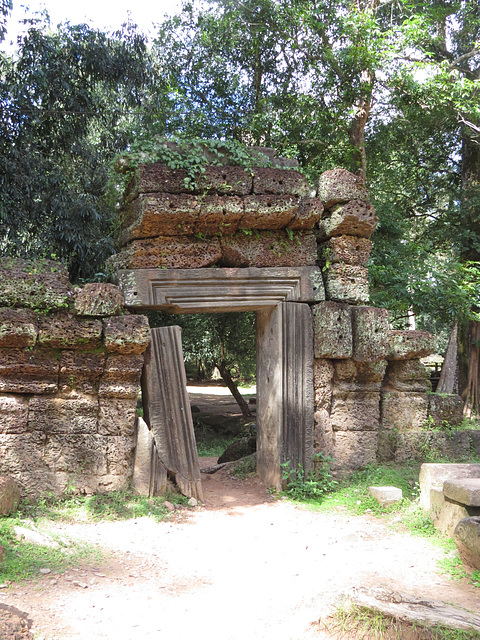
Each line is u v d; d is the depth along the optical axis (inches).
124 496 233.6
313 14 438.0
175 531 215.2
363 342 276.8
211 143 255.0
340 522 232.4
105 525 213.6
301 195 267.3
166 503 238.5
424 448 297.4
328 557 191.3
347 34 431.8
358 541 209.3
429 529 217.2
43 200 438.3
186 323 532.4
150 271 252.5
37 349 227.0
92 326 231.0
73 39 458.6
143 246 252.8
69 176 485.4
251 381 995.3
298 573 175.6
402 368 304.7
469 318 459.8
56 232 444.5
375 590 141.6
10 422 219.9
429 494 226.7
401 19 516.7
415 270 413.1
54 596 151.7
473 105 470.0
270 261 273.9
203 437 570.9
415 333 301.0
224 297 265.3
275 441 274.2
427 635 124.2
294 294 276.7
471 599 153.0
